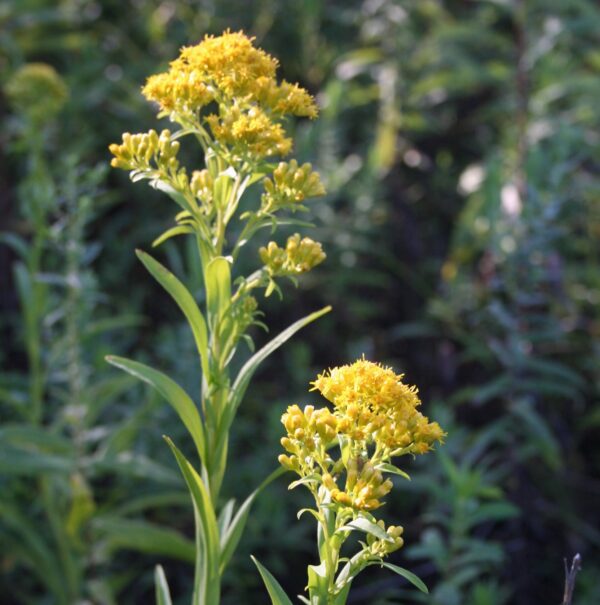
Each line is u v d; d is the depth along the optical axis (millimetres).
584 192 1189
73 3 1433
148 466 895
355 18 1428
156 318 1265
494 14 1447
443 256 1361
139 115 1310
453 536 856
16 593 959
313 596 579
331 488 578
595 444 1172
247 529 970
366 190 1249
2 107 1209
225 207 638
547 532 1062
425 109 1408
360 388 584
